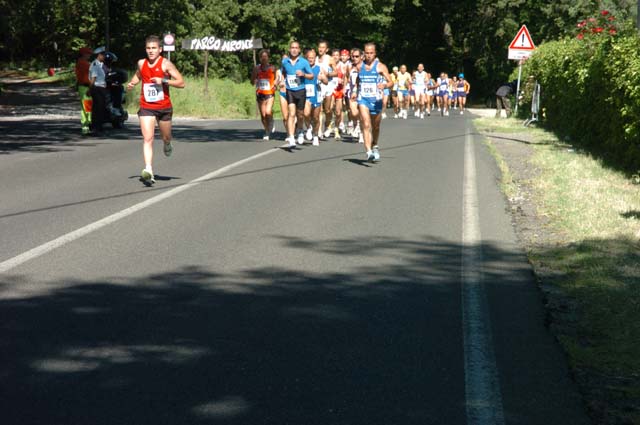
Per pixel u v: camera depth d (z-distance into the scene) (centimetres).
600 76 1683
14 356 510
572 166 1468
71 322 580
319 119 2011
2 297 639
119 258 771
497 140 2166
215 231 901
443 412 435
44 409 431
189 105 3947
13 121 2792
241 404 441
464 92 4728
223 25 6250
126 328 569
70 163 1550
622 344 541
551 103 2533
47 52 7506
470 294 667
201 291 667
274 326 579
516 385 475
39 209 1023
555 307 623
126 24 5866
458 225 956
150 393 454
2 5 5966
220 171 1426
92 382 469
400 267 757
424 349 534
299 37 7044
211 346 534
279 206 1068
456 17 7238
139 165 1516
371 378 482
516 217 1001
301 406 440
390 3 7369
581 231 889
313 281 705
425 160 1655
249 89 4641
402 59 7869
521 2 6256
